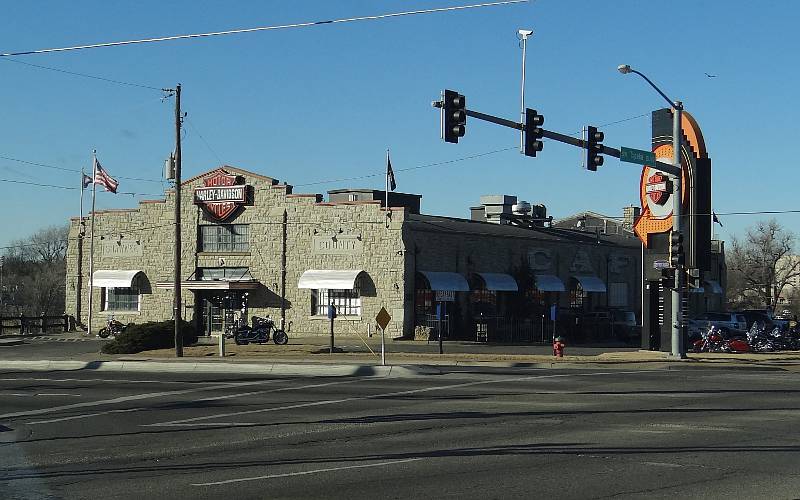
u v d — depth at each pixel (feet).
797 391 75.10
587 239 209.46
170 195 180.96
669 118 132.98
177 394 77.25
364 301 163.02
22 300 354.33
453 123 81.25
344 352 130.11
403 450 46.39
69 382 89.56
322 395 74.69
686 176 130.52
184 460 44.80
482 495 34.78
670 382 83.76
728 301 360.07
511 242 185.47
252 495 35.50
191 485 37.86
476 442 48.67
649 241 137.80
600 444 47.32
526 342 163.73
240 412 64.39
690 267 127.95
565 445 47.11
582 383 82.89
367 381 87.35
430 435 51.72
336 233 165.99
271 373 99.30
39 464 44.09
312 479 38.65
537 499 33.94
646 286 138.92
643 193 137.90
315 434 53.16
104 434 54.70
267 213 172.35
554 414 60.44
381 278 161.89
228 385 84.48
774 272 343.67
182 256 178.91
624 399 69.26
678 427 53.62
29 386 85.81
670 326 131.85
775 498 33.68
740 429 52.60
